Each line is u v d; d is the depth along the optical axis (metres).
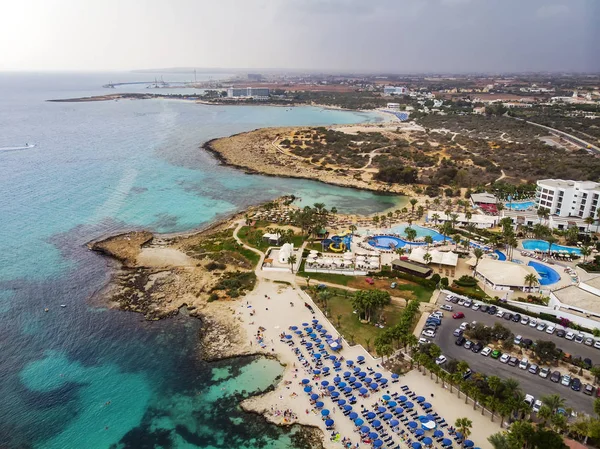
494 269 144.00
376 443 80.00
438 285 138.88
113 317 125.62
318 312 126.06
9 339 115.44
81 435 86.62
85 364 106.50
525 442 75.81
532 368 98.69
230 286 140.75
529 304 126.38
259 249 169.25
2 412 92.06
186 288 140.62
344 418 88.00
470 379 95.50
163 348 112.19
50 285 142.12
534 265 154.12
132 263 157.50
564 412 84.00
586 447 76.25
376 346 105.06
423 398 91.44
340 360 104.81
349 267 151.88
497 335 110.81
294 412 90.25
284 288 140.38
